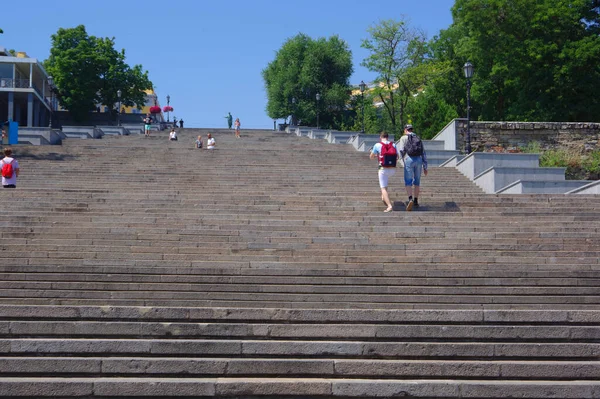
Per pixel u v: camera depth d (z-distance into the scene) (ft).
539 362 27.53
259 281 36.24
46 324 28.63
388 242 43.96
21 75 190.80
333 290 35.50
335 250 41.65
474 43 123.95
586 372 27.14
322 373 27.04
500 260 40.52
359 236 44.70
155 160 81.00
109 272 36.94
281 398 25.98
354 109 202.28
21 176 67.41
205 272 36.96
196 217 48.83
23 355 27.40
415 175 53.16
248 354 27.89
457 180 69.51
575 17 115.55
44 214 48.24
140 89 215.92
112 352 27.63
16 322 28.55
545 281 36.29
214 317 30.19
